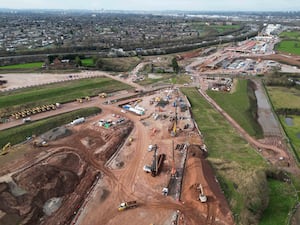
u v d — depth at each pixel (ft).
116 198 203.72
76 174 224.33
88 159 247.29
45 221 179.73
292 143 299.99
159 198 204.33
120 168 238.48
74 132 293.84
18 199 185.16
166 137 293.23
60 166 223.71
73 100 383.04
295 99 420.36
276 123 348.79
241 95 419.95
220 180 229.66
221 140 294.66
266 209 199.52
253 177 219.00
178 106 376.48
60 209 190.08
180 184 219.82
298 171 247.09
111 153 258.37
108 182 220.43
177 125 320.29
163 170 236.02
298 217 194.18
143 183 220.02
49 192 197.67
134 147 272.10
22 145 265.95
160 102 386.93
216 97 414.41
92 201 199.82
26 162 230.89
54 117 324.60
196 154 258.78
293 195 214.28
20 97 367.45
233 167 244.22
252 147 284.20
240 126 331.98
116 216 187.52
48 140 272.10
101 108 363.35
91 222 182.09
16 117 318.65
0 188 187.93
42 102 366.22
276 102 408.67
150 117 341.41
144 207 195.72
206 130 314.96
